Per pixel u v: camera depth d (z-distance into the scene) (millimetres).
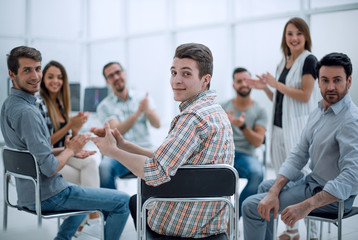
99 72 7504
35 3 6504
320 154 2031
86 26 7418
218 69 5648
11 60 1983
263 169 3363
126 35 6992
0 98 3086
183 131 1456
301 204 1824
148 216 1693
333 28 4238
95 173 2867
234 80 3383
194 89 1568
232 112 3262
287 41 2711
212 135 1517
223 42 5570
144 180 1551
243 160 3143
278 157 2836
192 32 5988
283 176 2125
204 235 1615
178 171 1535
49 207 2018
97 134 2010
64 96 2832
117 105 3584
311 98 2721
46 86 2709
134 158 1521
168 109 6453
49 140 2018
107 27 7352
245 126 3180
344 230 2904
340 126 1931
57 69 2721
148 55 6723
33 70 1992
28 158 1928
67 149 2045
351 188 1808
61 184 2031
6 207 2189
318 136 2039
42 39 6680
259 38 5137
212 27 5691
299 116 2695
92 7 7383
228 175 1557
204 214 1599
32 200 2020
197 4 5855
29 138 1903
